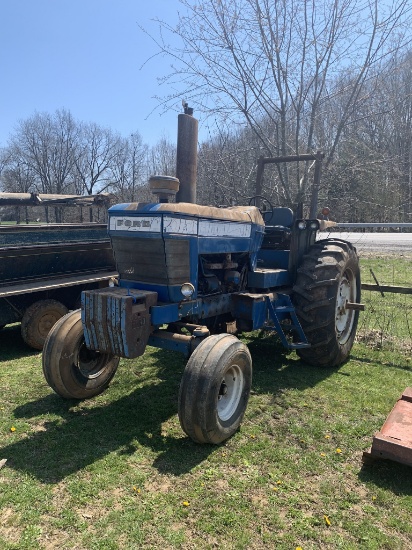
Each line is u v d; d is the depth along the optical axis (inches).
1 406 153.1
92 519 95.5
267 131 301.7
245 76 277.1
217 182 314.3
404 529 94.0
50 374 146.3
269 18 261.6
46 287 223.5
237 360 129.2
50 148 1726.1
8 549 86.9
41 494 103.5
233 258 170.7
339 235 592.4
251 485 107.7
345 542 90.0
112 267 277.6
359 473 114.4
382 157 313.6
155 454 121.2
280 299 180.1
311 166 277.0
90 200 348.2
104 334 127.5
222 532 92.0
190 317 147.6
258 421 141.9
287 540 90.0
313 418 144.1
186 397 117.8
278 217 206.7
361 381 177.2
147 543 88.8
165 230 129.8
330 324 180.9
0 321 217.5
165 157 874.1
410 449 109.0
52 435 131.6
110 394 163.2
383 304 312.3
